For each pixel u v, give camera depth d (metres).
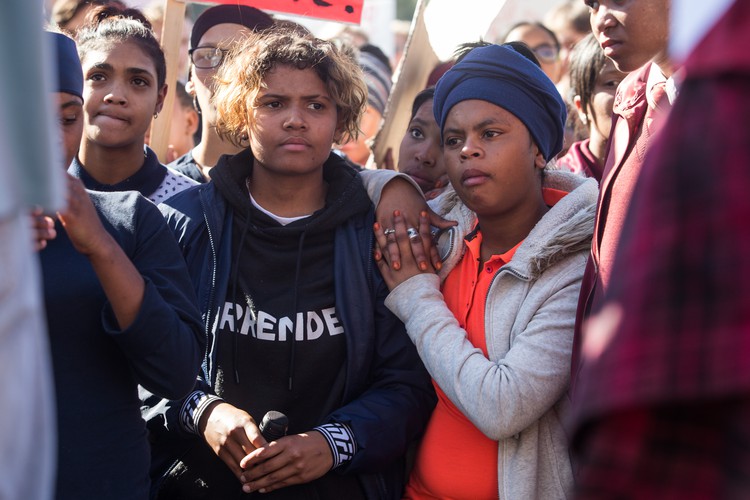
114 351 1.71
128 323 1.63
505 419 1.88
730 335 0.69
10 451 0.87
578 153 3.19
